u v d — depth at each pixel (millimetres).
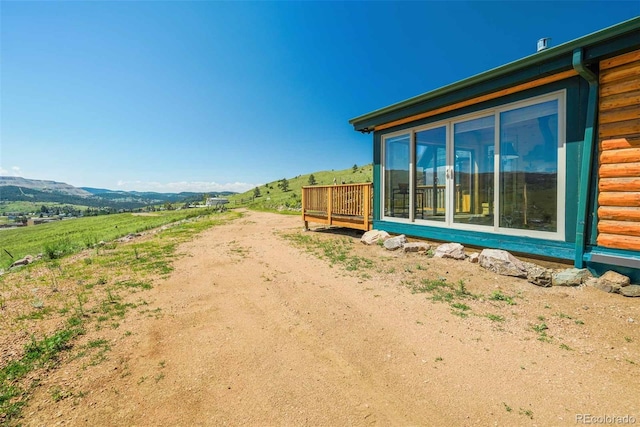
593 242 4035
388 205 7633
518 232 5047
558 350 2578
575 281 3918
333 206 9133
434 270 4930
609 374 2234
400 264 5379
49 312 3549
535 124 4805
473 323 3119
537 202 4777
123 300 3951
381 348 2727
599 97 3979
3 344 2771
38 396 2080
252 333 3049
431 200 6637
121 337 2941
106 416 1908
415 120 6879
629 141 3709
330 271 5191
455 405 1986
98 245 8500
